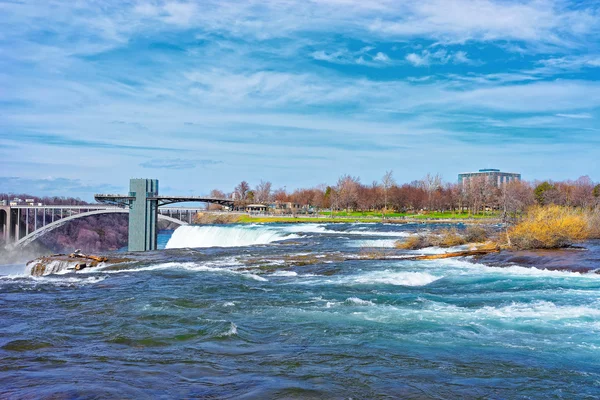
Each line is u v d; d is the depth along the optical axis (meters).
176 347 14.65
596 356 13.19
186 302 20.53
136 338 15.65
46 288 25.64
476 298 19.92
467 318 17.02
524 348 13.89
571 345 14.05
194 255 37.97
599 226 38.16
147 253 40.06
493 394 10.83
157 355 13.91
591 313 17.08
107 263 34.50
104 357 13.77
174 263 33.72
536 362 12.81
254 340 15.20
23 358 13.80
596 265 25.45
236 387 11.23
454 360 13.02
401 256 33.47
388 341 14.73
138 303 20.58
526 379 11.70
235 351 14.12
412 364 12.76
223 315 18.23
